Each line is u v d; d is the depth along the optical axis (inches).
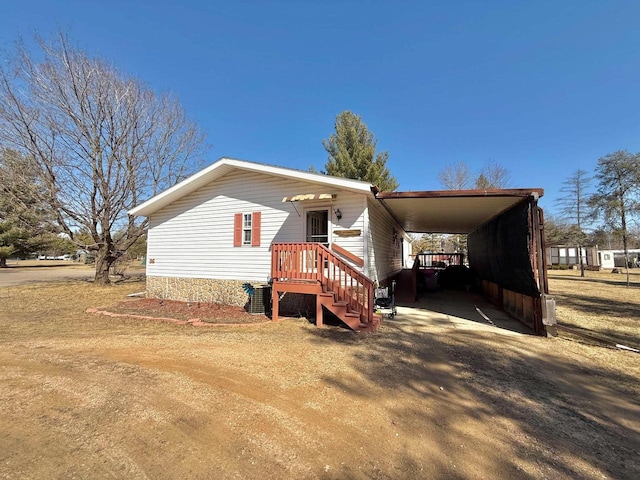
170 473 86.7
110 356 196.2
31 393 140.6
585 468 91.4
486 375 166.6
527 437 108.0
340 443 102.7
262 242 377.1
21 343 227.1
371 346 217.2
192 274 428.8
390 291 472.7
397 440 104.9
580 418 122.3
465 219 426.6
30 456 94.5
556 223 1196.5
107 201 604.1
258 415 121.3
